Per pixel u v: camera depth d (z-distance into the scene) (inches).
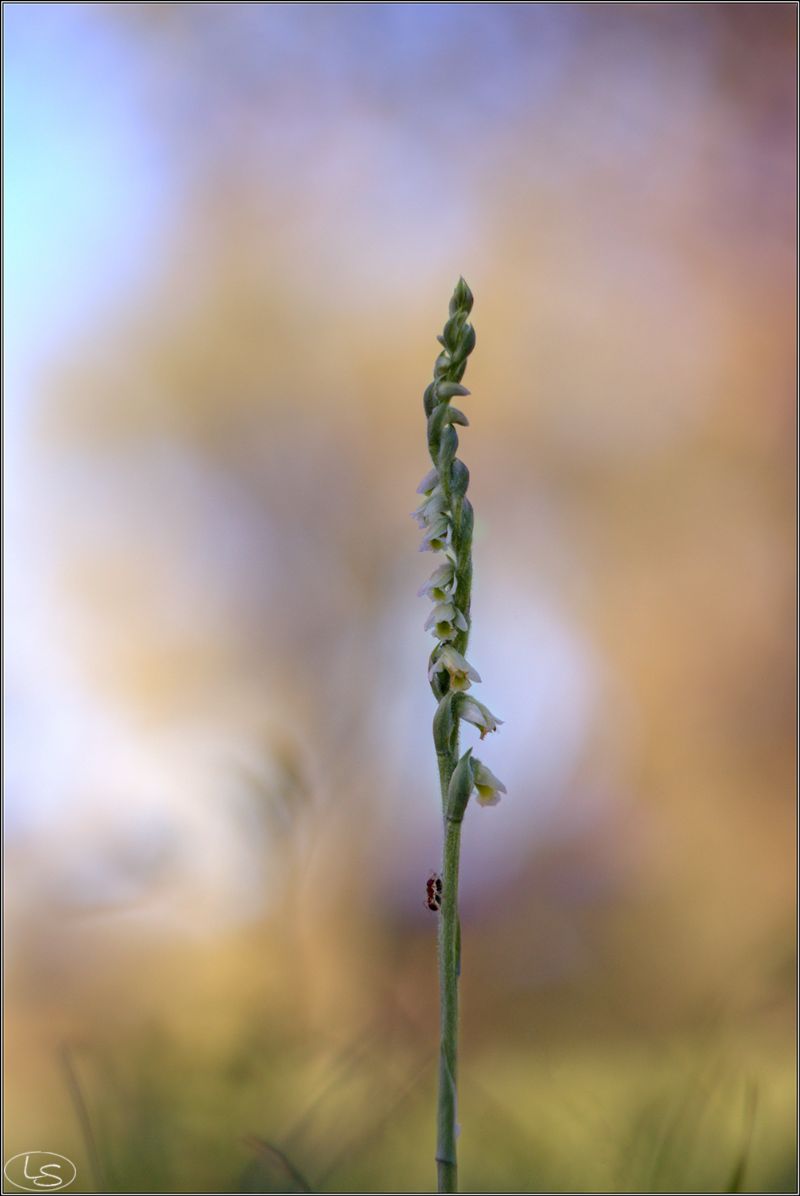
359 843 42.7
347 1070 22.9
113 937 37.1
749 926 48.3
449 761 17.6
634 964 43.8
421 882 42.8
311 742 44.4
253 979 32.8
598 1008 37.7
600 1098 24.9
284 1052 28.4
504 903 50.1
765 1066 27.9
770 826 56.9
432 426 17.9
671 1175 21.7
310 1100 24.9
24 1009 37.8
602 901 51.1
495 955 43.2
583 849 53.4
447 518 17.8
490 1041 34.7
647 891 51.8
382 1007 33.9
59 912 38.4
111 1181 21.7
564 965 41.6
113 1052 29.2
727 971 40.0
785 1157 22.3
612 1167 21.9
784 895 51.4
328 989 36.8
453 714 17.6
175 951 35.5
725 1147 22.6
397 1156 23.0
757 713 59.1
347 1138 22.8
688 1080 23.5
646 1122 22.4
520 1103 25.4
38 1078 34.0
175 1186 21.9
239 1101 24.7
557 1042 32.7
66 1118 27.9
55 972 38.2
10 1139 26.5
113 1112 23.7
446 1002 17.3
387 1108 23.9
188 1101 24.1
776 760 58.1
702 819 57.2
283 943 32.7
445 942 17.3
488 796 17.4
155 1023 29.5
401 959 41.3
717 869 54.4
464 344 17.9
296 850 31.7
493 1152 22.8
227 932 33.7
